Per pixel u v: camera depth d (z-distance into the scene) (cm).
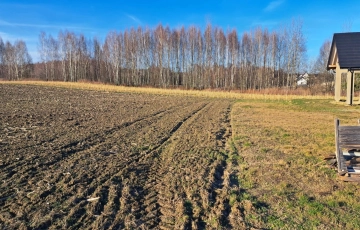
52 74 5819
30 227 352
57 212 394
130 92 3173
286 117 1404
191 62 5041
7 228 348
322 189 493
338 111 1620
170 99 2469
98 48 6025
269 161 659
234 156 704
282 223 380
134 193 473
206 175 566
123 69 5316
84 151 717
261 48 4781
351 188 493
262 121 1280
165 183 522
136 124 1140
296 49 4275
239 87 4925
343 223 378
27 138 827
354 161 583
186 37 5094
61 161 625
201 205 432
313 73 4431
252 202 438
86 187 485
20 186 479
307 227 369
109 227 361
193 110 1688
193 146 806
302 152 731
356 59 1677
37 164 589
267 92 3322
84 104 1833
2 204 414
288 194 474
